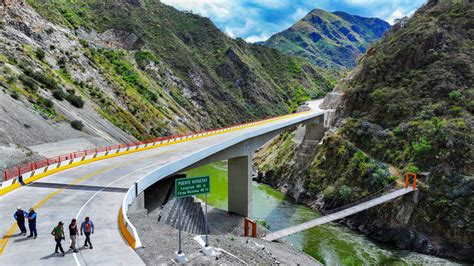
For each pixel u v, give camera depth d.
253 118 159.00
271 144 92.62
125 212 23.97
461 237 43.47
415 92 64.88
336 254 41.91
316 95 196.00
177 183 16.52
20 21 82.69
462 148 50.62
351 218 51.97
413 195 48.22
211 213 49.53
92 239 19.86
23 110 51.81
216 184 70.31
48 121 54.53
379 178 53.03
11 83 57.53
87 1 175.12
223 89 162.00
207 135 60.12
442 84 62.09
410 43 72.56
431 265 40.47
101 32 153.75
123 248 18.81
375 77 74.00
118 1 179.00
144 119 92.69
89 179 32.38
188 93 145.38
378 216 48.97
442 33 70.44
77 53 94.19
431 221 46.19
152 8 191.25
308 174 65.12
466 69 63.38
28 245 18.78
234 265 18.50
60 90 67.31
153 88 123.25
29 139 47.41
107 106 81.06
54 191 28.97
